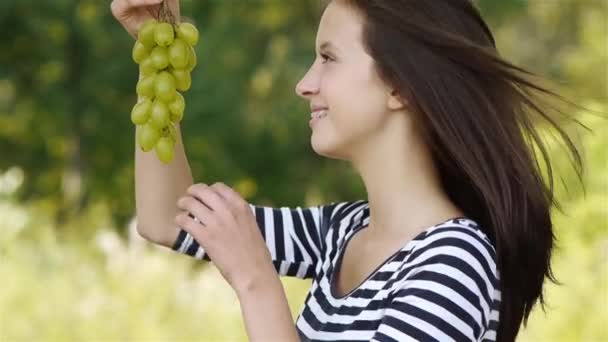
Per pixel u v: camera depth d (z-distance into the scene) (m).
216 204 2.08
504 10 13.21
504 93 2.16
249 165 12.72
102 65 11.81
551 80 2.35
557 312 5.95
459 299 1.96
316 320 2.20
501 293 2.17
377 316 2.06
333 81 2.16
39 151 13.05
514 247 2.13
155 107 2.14
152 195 2.44
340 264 2.27
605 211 7.16
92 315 6.05
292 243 2.44
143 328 6.00
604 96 11.95
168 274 6.50
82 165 12.15
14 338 5.92
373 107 2.14
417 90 2.09
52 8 11.41
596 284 6.21
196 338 6.05
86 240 8.30
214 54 11.85
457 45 2.09
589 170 7.48
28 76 12.00
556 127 2.31
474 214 2.23
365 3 2.14
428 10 2.14
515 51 15.13
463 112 2.10
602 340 5.92
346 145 2.18
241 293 2.02
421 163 2.17
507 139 2.12
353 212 2.41
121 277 6.37
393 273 2.07
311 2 12.89
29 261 6.82
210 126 12.02
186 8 11.96
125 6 2.35
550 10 15.26
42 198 12.92
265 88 12.62
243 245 2.05
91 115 12.13
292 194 12.89
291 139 12.77
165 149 2.16
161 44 2.15
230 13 12.27
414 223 2.16
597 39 12.23
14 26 11.45
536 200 2.16
